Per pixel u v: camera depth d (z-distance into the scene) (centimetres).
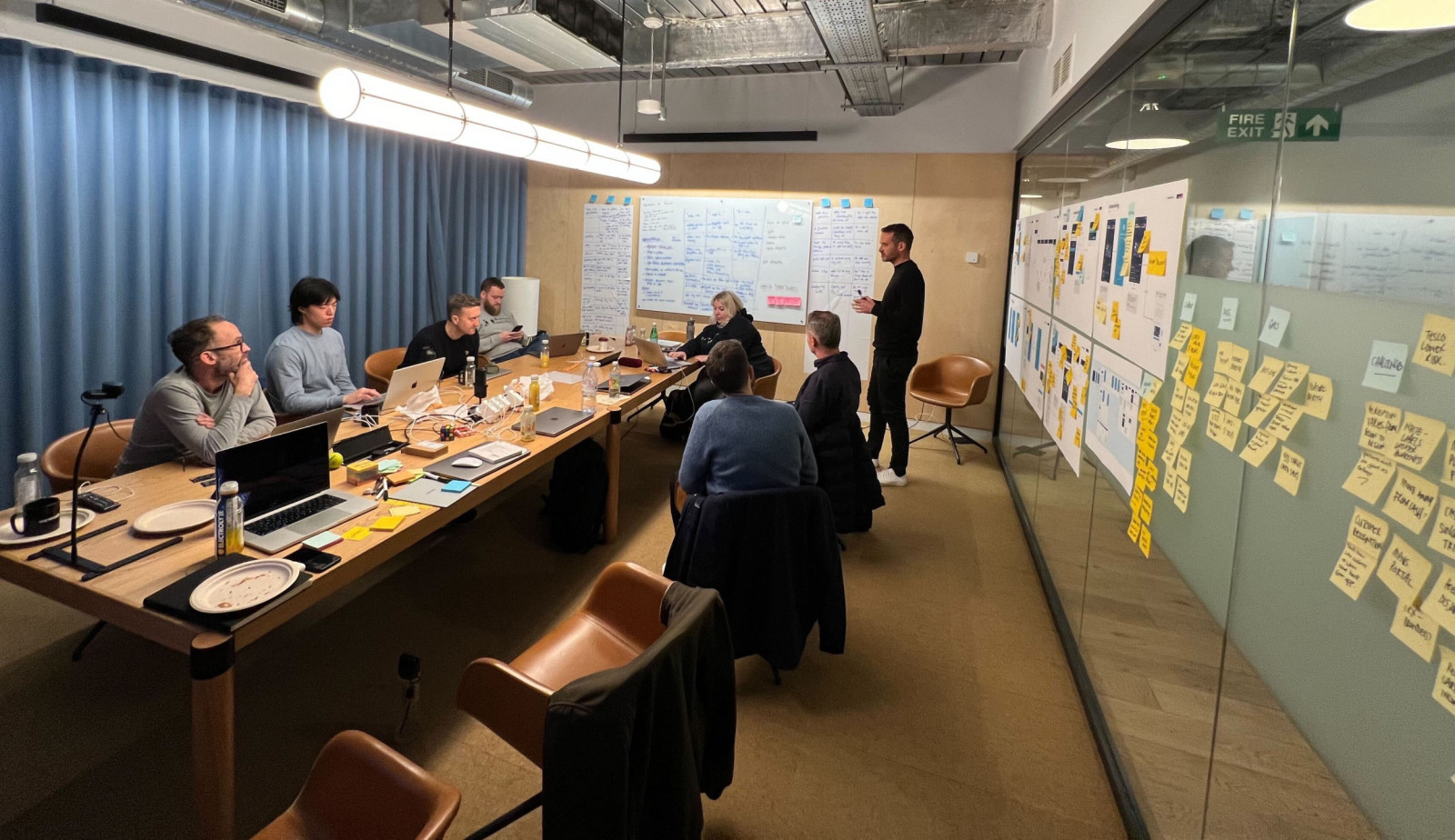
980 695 247
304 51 464
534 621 282
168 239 396
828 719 232
